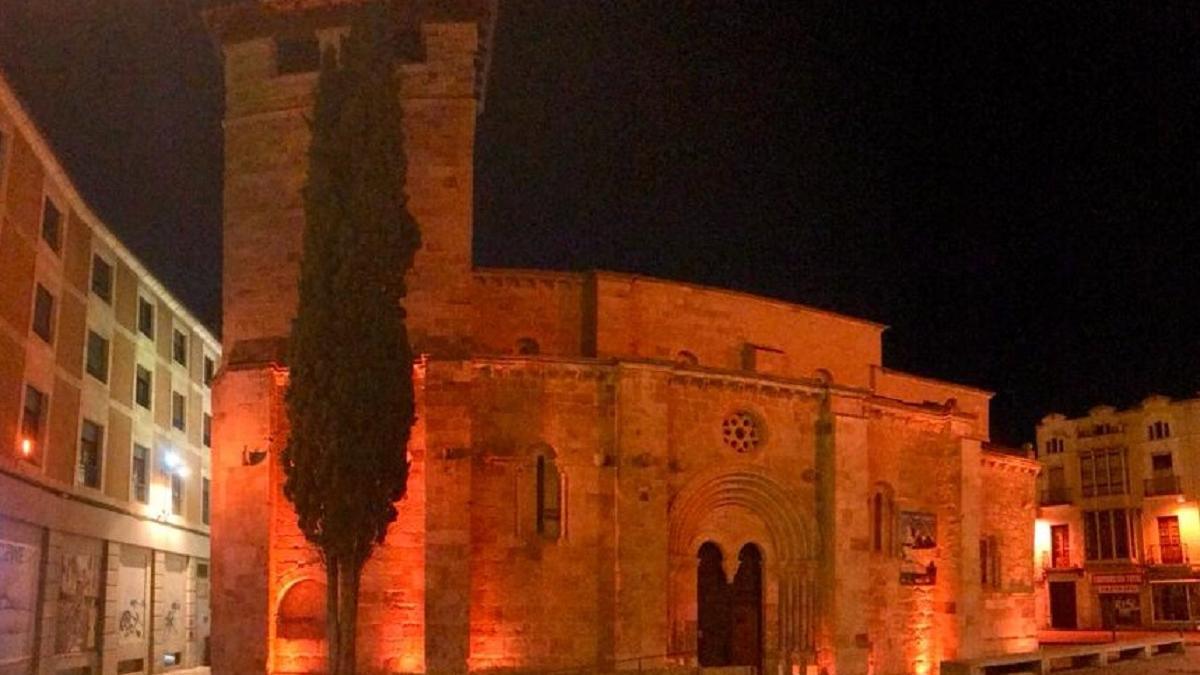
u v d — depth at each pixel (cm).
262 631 3044
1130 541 7556
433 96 3275
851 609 3634
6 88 3075
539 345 3484
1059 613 7919
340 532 2694
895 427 4053
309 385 2747
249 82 3350
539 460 3300
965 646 4066
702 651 3512
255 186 3303
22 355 3334
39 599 3481
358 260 2788
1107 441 7800
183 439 5131
